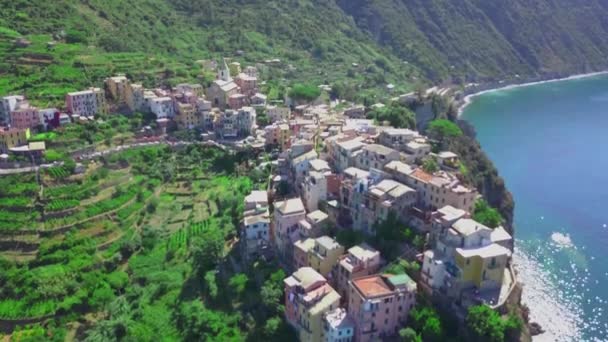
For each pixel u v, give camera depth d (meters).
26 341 159.25
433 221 158.12
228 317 161.50
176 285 180.25
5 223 195.12
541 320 188.88
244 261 181.25
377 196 167.62
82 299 173.75
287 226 176.88
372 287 141.62
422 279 151.25
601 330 184.38
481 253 145.50
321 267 158.75
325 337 143.38
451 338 139.75
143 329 161.25
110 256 193.38
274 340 148.50
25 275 178.00
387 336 142.25
